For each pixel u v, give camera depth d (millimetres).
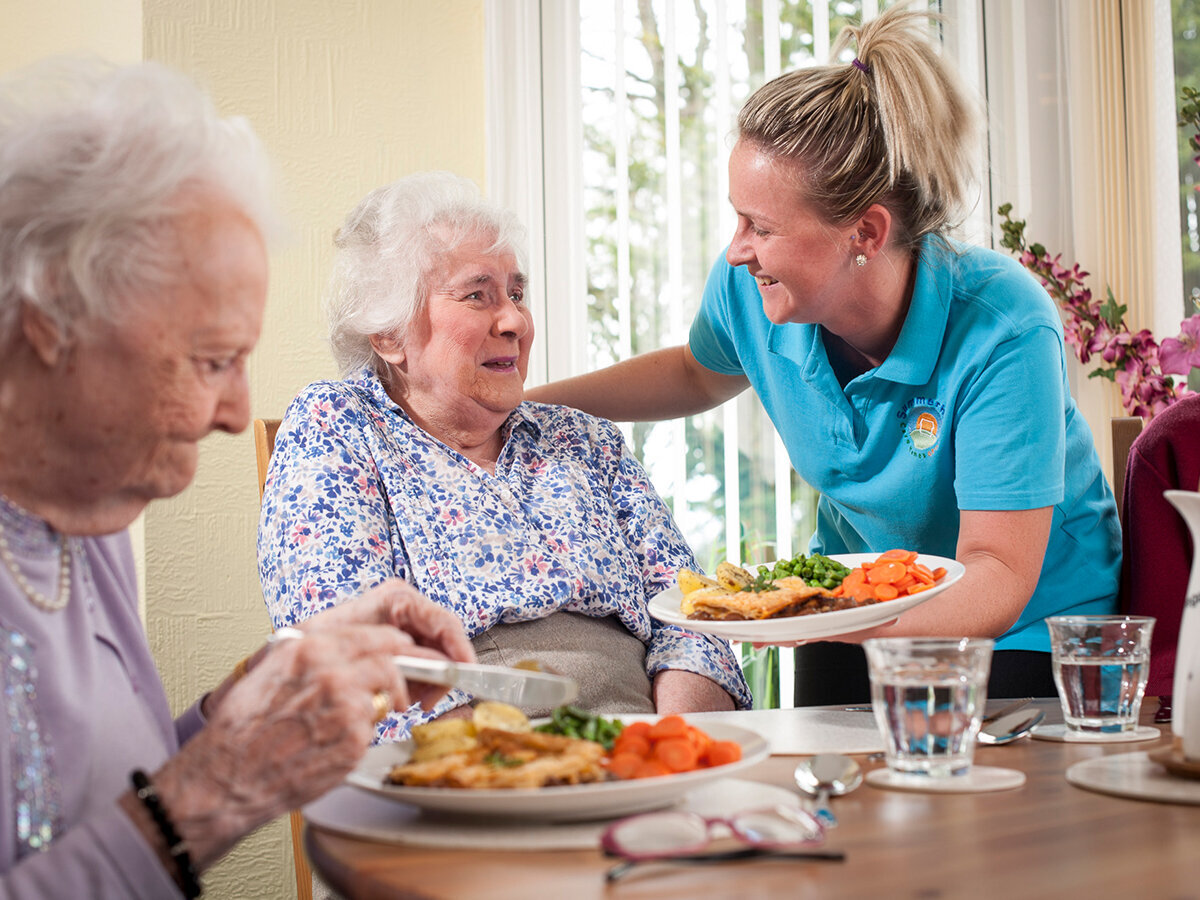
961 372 1566
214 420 845
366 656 791
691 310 2547
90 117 773
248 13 2256
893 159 1479
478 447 1649
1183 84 2637
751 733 895
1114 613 1703
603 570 1552
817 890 601
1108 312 2381
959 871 627
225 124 858
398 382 1646
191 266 778
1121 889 588
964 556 1490
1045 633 1681
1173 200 2635
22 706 767
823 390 1717
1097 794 800
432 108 2445
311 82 2316
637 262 2541
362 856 687
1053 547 1698
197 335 788
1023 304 1574
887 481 1685
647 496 1723
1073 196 2666
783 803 786
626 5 2535
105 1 2189
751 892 601
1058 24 2672
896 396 1645
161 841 694
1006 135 2664
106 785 815
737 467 2535
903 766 861
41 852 705
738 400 2543
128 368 771
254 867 2193
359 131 2365
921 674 850
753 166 1501
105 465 805
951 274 1609
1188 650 823
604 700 1456
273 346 2268
